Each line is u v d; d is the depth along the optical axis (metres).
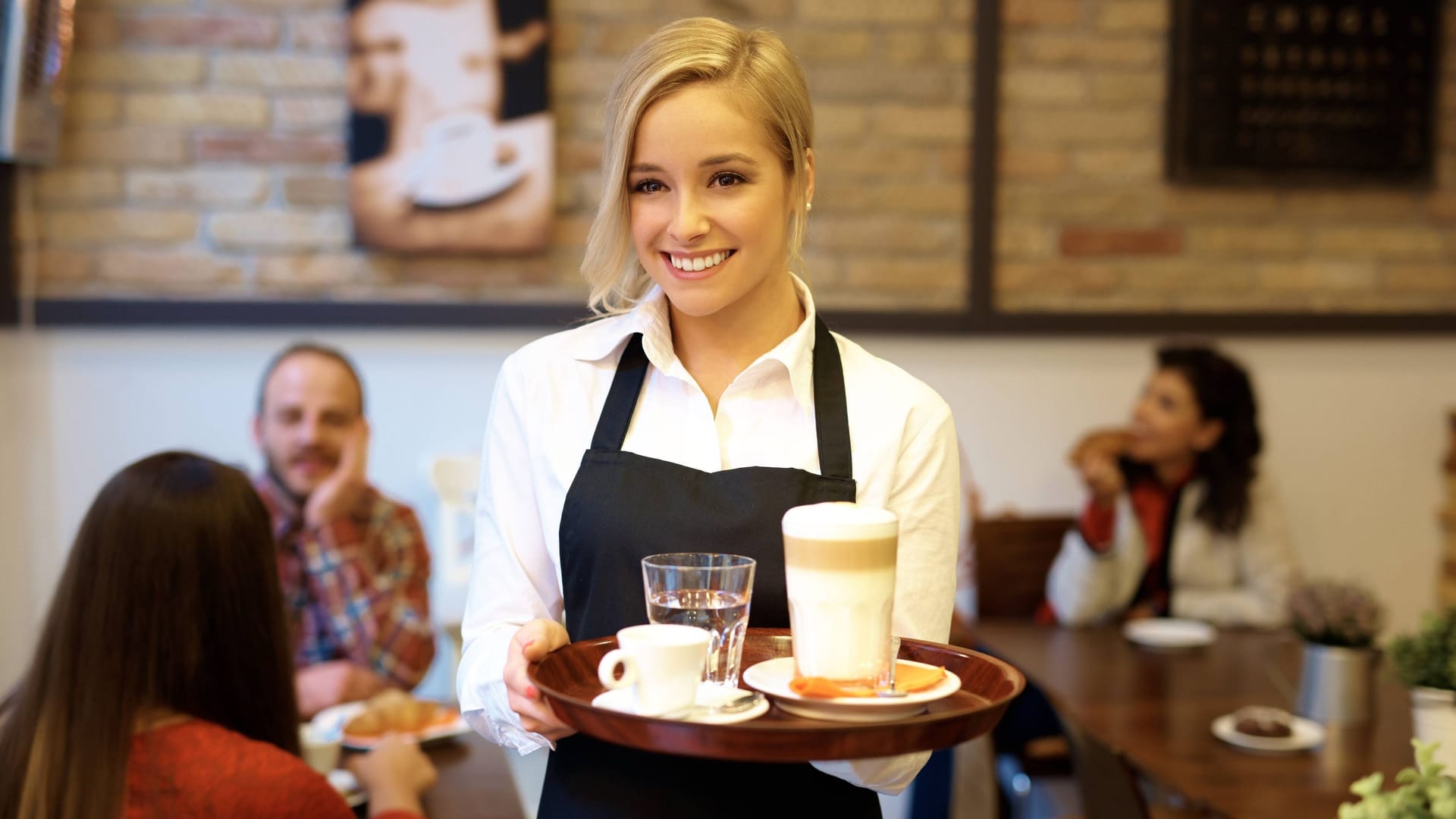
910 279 3.75
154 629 1.45
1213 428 3.30
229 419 3.48
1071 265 3.83
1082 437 3.85
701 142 1.15
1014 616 3.37
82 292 3.42
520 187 3.50
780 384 1.30
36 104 3.10
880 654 1.06
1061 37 3.77
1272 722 2.19
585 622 1.24
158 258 3.45
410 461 3.55
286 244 3.49
